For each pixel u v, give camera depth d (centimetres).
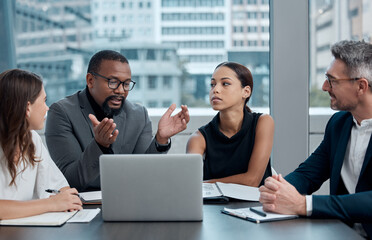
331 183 197
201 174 156
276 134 327
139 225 153
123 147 251
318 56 329
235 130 234
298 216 161
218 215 165
